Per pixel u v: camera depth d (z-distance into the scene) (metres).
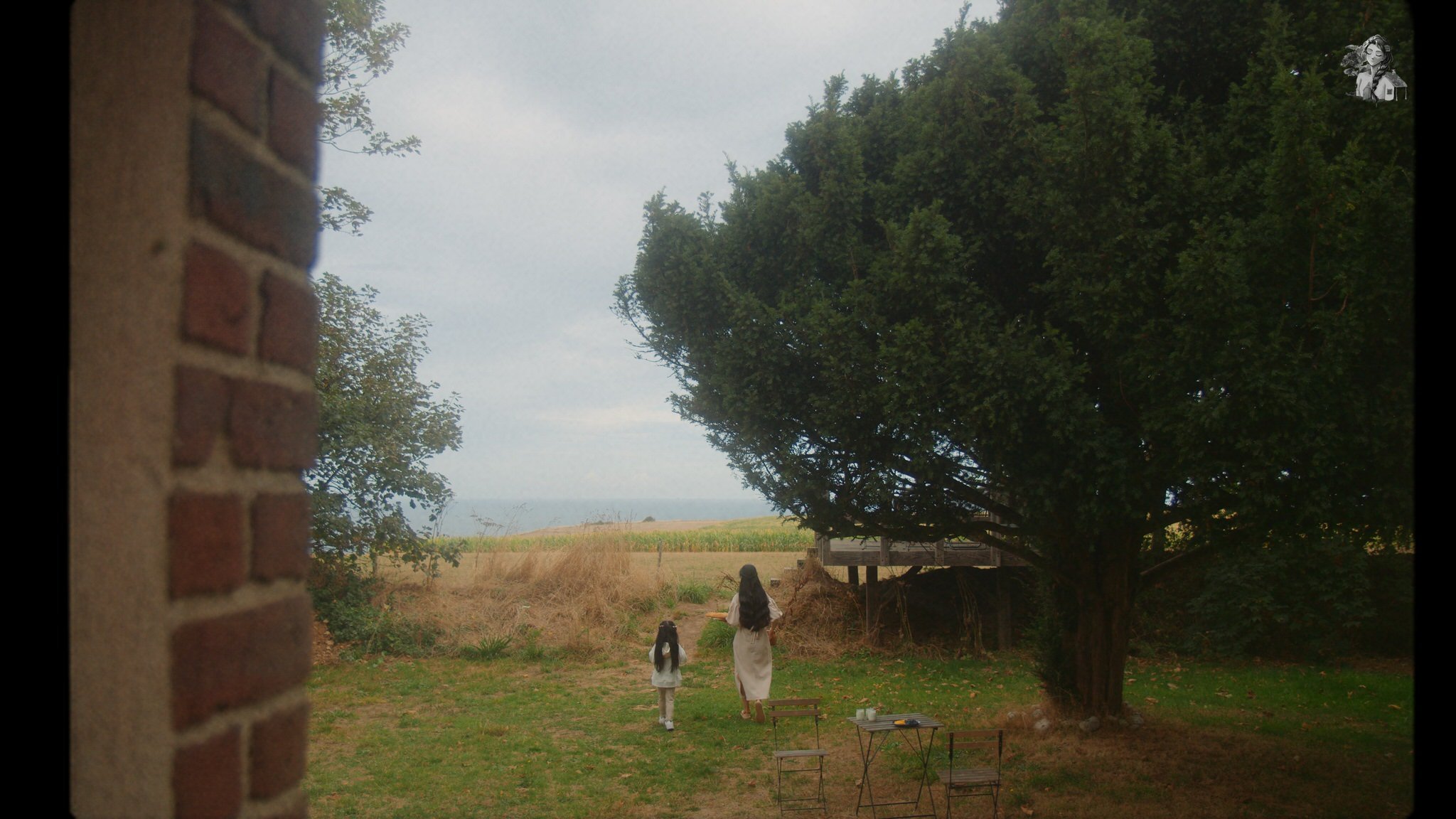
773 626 15.21
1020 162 6.77
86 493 0.84
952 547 15.08
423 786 7.95
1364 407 5.36
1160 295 6.26
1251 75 6.49
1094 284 6.06
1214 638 14.08
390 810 7.32
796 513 7.61
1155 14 7.10
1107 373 6.57
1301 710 10.57
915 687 12.38
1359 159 5.43
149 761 0.82
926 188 6.93
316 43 1.11
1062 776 7.69
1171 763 8.03
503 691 12.12
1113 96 5.92
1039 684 11.08
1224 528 6.84
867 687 12.38
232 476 0.93
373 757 8.89
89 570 0.83
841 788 7.84
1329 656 13.55
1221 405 5.52
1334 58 6.06
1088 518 6.45
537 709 11.05
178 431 0.83
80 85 0.87
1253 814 6.83
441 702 11.47
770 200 7.15
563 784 8.02
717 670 13.73
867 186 7.21
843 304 6.79
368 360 15.03
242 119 0.95
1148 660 14.03
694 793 7.80
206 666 0.87
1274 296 5.68
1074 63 6.30
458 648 14.43
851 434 6.73
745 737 9.66
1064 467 6.50
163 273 0.85
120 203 0.85
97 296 0.85
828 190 6.99
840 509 7.45
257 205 0.98
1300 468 5.56
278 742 1.00
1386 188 5.06
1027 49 7.44
